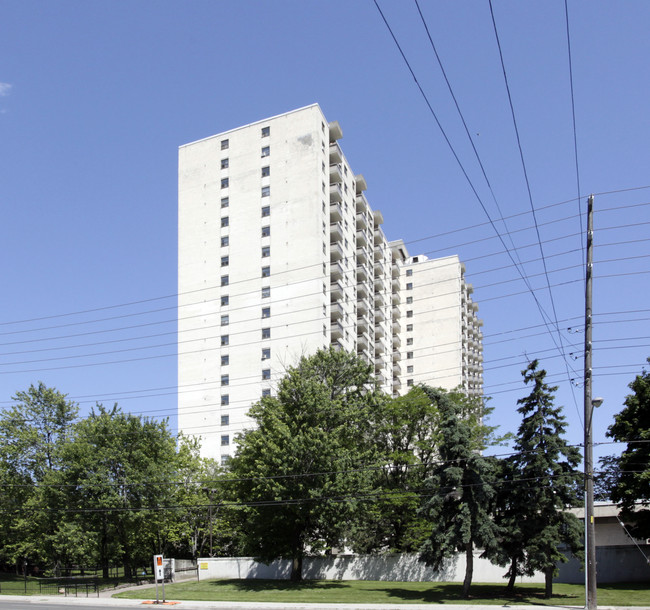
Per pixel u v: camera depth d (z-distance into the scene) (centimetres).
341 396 4847
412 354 11312
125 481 4828
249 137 8381
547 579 3541
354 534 4969
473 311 13625
